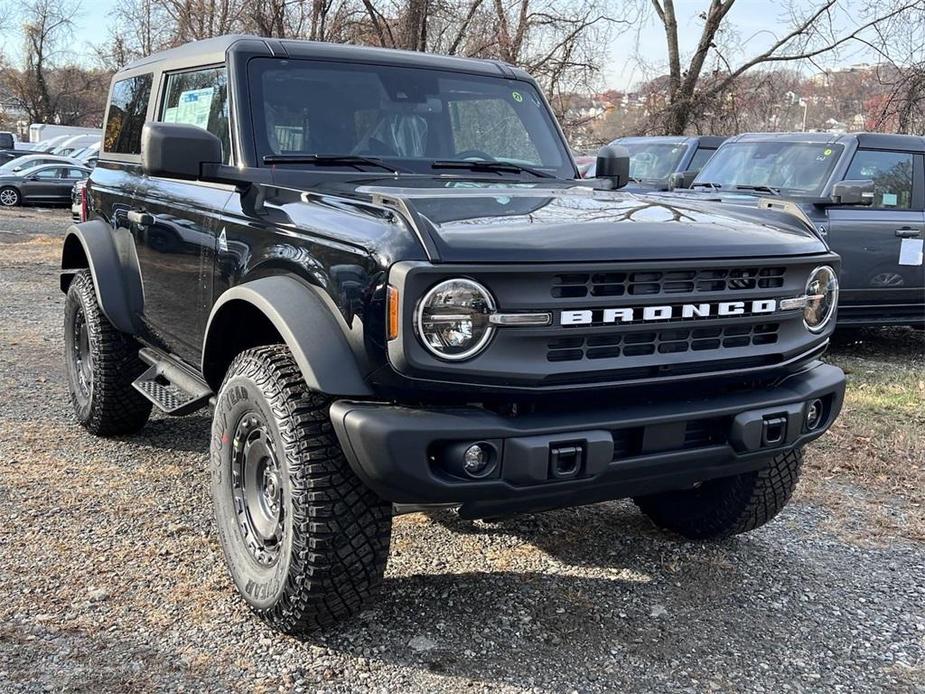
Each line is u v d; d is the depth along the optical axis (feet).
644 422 9.71
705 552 13.51
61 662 9.92
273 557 10.66
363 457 9.00
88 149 118.73
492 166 14.19
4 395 20.70
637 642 10.84
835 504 15.69
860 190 26.17
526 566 12.80
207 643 10.44
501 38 55.26
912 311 29.14
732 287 10.16
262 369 10.35
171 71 15.60
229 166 12.49
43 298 36.09
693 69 70.03
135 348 16.78
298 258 10.27
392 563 12.72
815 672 10.34
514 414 9.40
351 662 10.18
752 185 29.94
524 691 9.74
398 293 8.73
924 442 18.93
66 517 13.85
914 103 62.64
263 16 52.13
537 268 8.91
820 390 11.03
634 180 41.70
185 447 17.37
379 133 13.64
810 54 67.67
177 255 13.73
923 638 11.18
